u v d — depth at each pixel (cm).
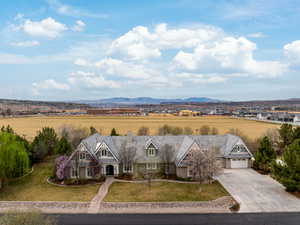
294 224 2661
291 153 3575
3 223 2016
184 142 5050
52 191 3700
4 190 3766
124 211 3045
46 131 6538
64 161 4278
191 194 3525
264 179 4259
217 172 3812
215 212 2989
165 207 3131
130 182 4122
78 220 2822
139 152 4781
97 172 4272
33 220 2133
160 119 17712
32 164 5406
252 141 7000
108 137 5234
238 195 3488
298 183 3428
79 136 7262
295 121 14550
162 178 4334
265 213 2938
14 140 4966
